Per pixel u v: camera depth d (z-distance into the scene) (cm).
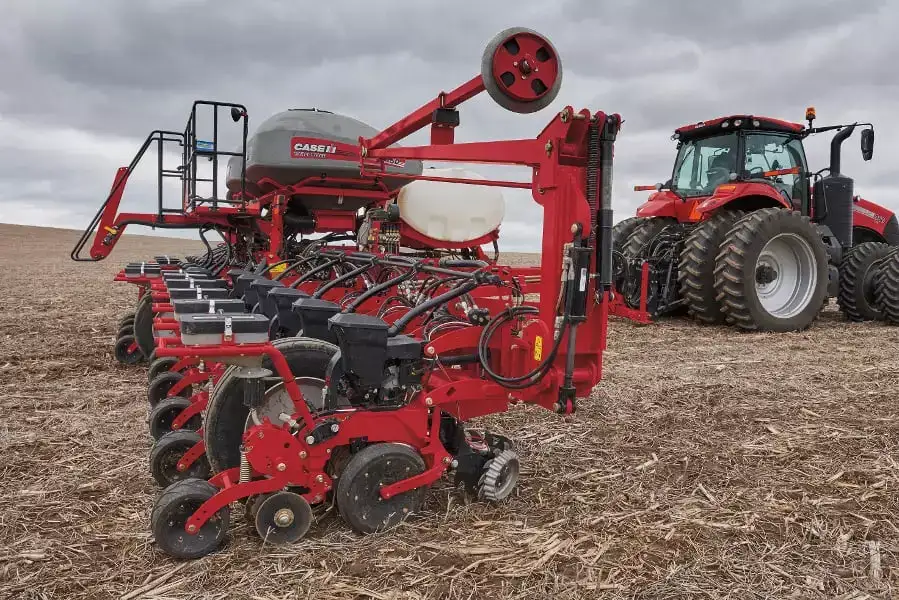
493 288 490
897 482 380
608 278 342
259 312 455
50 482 365
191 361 425
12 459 399
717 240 918
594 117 329
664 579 275
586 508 344
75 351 732
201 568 279
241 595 260
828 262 1011
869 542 308
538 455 422
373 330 306
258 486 295
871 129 973
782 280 952
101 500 344
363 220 894
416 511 324
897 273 970
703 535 315
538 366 345
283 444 298
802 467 404
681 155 1077
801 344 815
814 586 271
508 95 332
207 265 855
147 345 644
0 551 291
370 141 500
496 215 903
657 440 453
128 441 434
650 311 979
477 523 325
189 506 286
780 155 1023
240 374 289
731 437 460
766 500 355
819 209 1062
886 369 668
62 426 463
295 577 273
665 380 620
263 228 805
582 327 351
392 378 327
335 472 326
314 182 784
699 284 921
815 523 327
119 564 282
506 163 364
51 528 312
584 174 345
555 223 336
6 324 927
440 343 351
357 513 305
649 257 983
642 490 369
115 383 591
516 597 262
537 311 376
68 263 2588
